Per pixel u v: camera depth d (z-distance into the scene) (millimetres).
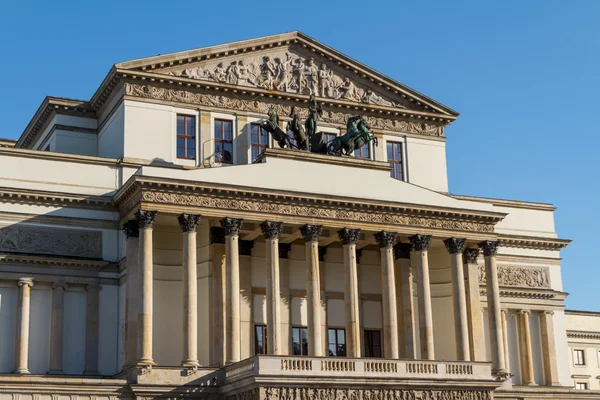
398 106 98562
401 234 86188
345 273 83188
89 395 73062
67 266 80375
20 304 78000
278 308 79562
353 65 96625
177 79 88312
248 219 80312
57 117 92438
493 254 89500
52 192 80625
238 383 72875
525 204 103562
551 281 102688
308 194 82000
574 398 96500
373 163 86812
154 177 77000
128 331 77438
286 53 94625
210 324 80938
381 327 92062
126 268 79625
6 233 78938
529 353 99312
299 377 71438
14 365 77000
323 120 94562
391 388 74875
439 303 93625
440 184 99188
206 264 83375
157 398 73812
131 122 86188
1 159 80500
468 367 78250
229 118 90625
